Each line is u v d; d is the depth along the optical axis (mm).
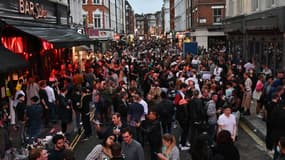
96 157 7559
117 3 92812
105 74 23562
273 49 24781
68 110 14188
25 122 13547
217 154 7277
